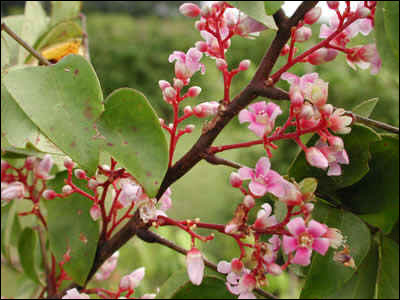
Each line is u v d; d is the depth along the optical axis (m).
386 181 0.14
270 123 0.12
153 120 0.12
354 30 0.13
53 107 0.12
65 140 0.11
